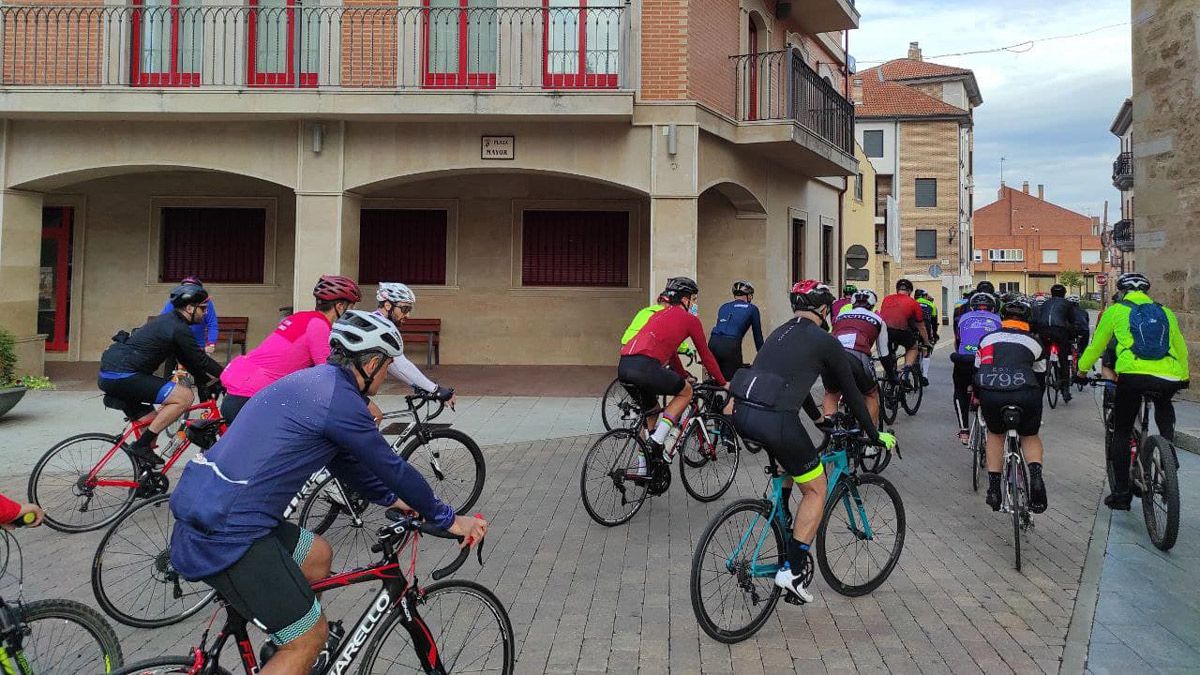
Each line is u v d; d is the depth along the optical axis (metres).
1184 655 3.88
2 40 11.79
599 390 12.95
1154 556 5.32
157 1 12.30
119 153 12.07
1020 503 5.43
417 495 2.81
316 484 5.36
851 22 17.05
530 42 12.02
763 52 14.33
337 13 11.87
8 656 2.86
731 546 4.10
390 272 16.17
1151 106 11.74
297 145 11.98
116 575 4.19
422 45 12.08
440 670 3.12
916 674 3.73
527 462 8.26
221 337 15.79
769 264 15.48
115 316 15.89
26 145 12.12
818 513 4.19
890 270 33.84
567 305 16.06
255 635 4.07
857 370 5.11
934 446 9.22
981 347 5.51
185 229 16.06
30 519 2.90
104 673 3.19
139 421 6.23
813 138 14.03
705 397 6.98
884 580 4.88
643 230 15.94
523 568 5.17
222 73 11.96
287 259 15.94
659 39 11.92
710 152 12.66
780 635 4.16
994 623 4.30
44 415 10.17
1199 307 11.02
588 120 11.70
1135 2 12.03
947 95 46.66
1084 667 3.76
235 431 2.65
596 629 4.23
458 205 16.02
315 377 2.73
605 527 6.08
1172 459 5.26
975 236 85.44
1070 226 86.19
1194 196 11.07
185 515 2.56
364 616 2.93
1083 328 12.72
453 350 16.09
